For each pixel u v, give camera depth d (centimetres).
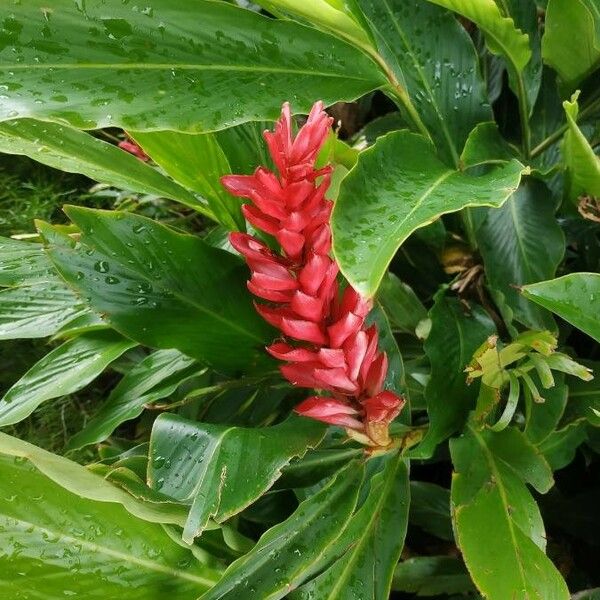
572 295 71
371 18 79
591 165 73
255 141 79
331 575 73
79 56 65
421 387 82
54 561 69
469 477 73
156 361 83
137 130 65
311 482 76
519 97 82
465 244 86
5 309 83
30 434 102
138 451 79
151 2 66
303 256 65
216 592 67
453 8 73
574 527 87
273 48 70
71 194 120
